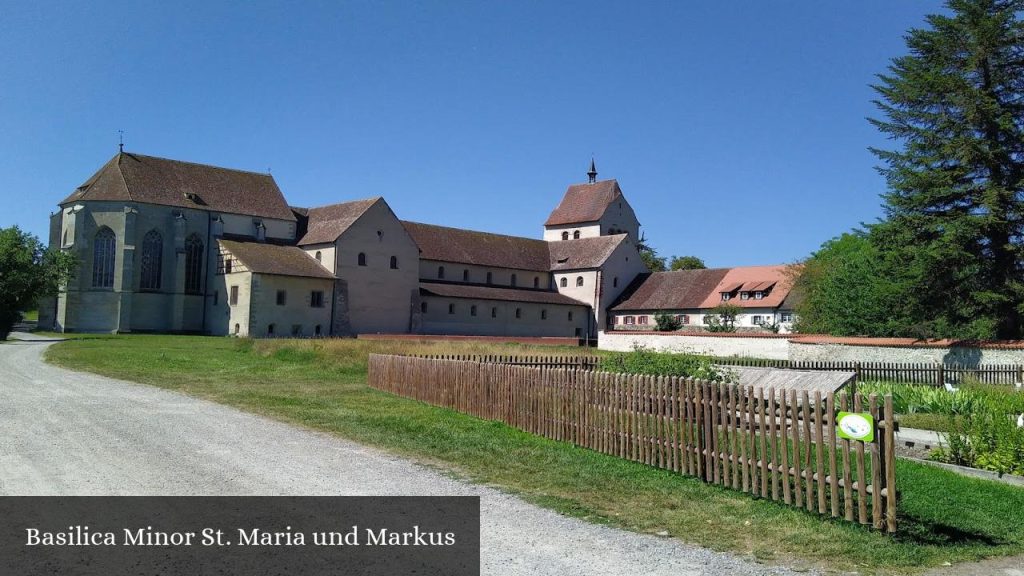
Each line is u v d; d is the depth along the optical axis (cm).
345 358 3400
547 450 1376
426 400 2134
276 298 6769
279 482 1051
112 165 7475
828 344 4166
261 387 2469
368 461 1225
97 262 7225
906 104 4353
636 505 990
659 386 1238
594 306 9006
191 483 1027
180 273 7306
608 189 10256
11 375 2639
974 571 781
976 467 1305
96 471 1080
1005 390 2212
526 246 9650
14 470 1074
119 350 4266
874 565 781
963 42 4184
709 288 8425
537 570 724
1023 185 3966
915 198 4194
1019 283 3969
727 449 1098
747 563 770
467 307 8212
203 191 7738
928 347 3762
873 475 890
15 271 6400
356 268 7369
